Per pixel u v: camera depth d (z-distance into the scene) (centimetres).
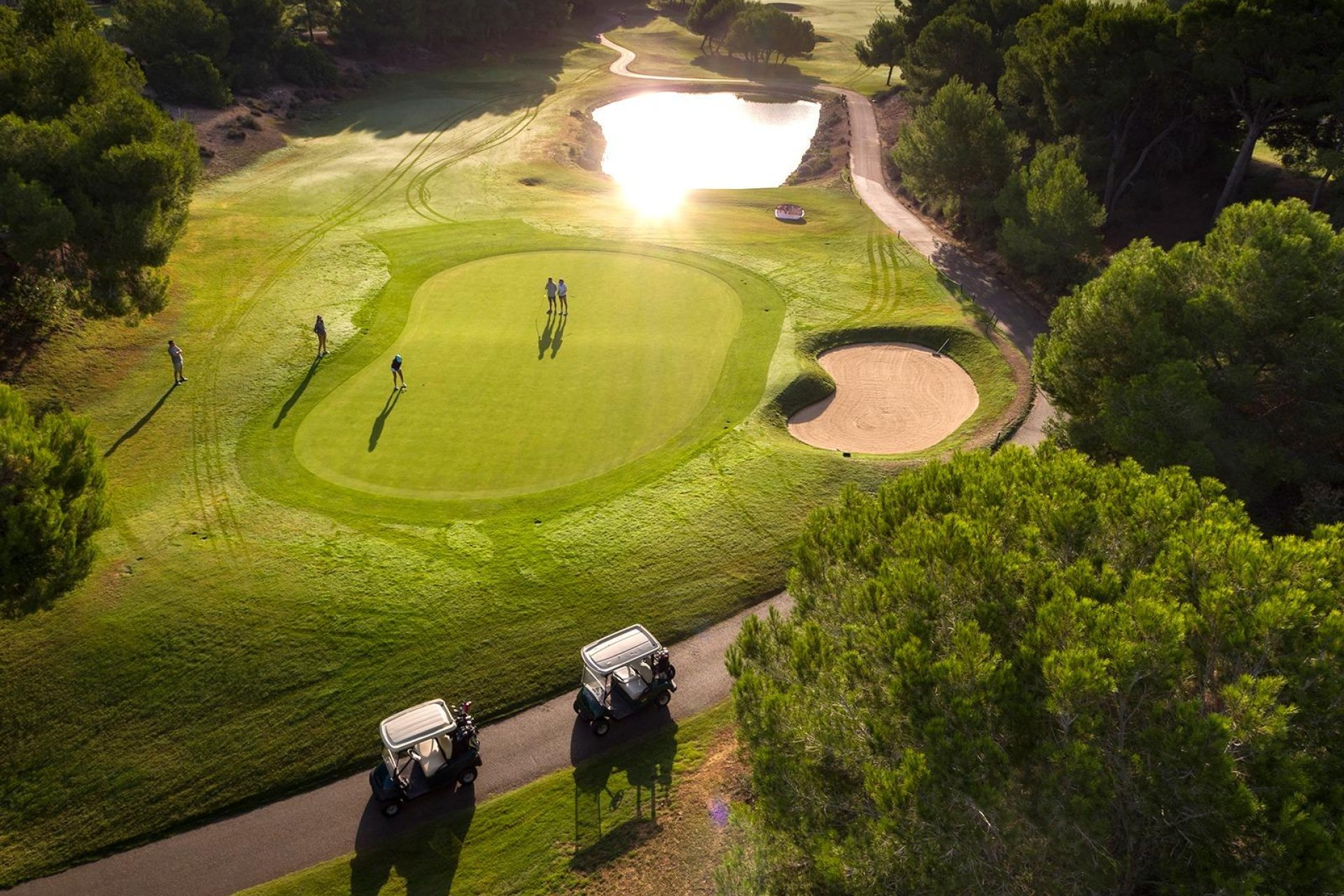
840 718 1919
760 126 12912
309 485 3894
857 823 1822
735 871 1950
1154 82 6669
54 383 4466
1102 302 3531
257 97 10394
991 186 7325
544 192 8675
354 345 5191
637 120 12794
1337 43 5572
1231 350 3328
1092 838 1591
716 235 7575
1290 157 6231
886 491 2555
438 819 2555
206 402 4519
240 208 7556
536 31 15688
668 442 4344
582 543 3578
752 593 3419
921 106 10394
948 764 1650
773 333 5619
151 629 3036
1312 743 1697
